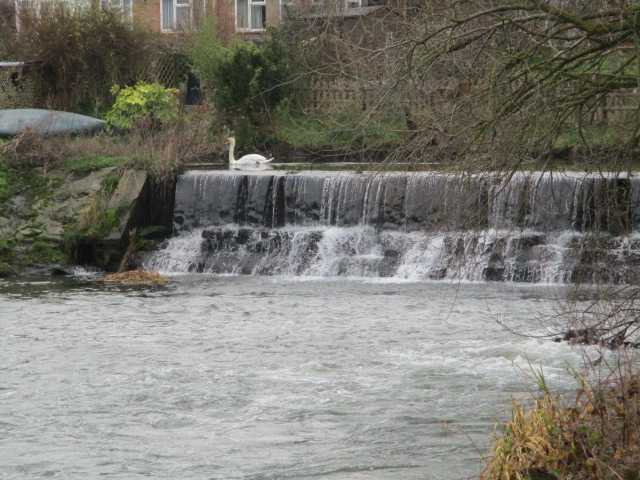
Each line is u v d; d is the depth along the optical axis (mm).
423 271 26141
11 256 28234
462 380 15367
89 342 18438
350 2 16328
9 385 15352
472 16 11234
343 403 14258
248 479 11141
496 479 9023
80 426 13297
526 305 21438
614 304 12469
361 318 20578
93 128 36594
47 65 41781
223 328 19703
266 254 28562
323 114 14359
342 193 29078
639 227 25203
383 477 11062
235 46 41156
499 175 11547
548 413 9102
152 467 11609
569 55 11469
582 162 13258
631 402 8570
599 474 8102
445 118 11867
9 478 11273
